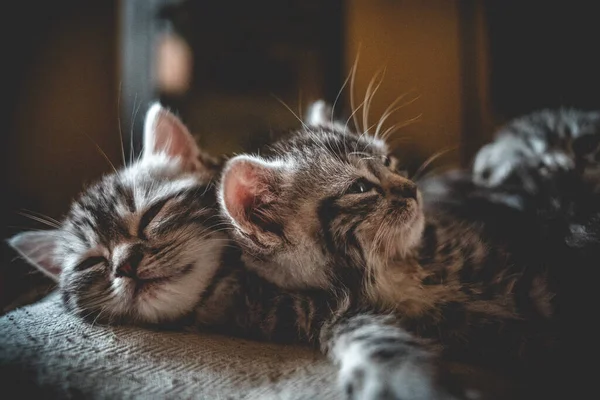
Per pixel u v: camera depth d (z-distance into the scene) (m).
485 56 0.43
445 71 0.43
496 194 0.28
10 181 0.42
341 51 0.44
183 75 0.45
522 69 0.43
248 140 0.32
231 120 0.43
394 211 0.22
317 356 0.19
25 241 0.25
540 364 0.20
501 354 0.21
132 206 0.23
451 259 0.23
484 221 0.25
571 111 0.32
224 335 0.21
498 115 0.43
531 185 0.28
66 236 0.24
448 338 0.21
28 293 0.28
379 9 0.43
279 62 0.45
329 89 0.44
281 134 0.28
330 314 0.20
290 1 0.45
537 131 0.29
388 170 0.24
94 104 0.45
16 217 0.40
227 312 0.22
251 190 0.22
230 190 0.21
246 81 0.45
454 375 0.18
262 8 0.45
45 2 0.43
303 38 0.45
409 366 0.16
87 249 0.23
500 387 0.17
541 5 0.42
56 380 0.16
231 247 0.22
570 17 0.41
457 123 0.43
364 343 0.18
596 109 0.39
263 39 0.45
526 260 0.22
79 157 0.44
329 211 0.22
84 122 0.45
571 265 0.22
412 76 0.43
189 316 0.22
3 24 0.42
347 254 0.22
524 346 0.21
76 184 0.44
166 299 0.21
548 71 0.42
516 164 0.28
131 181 0.24
